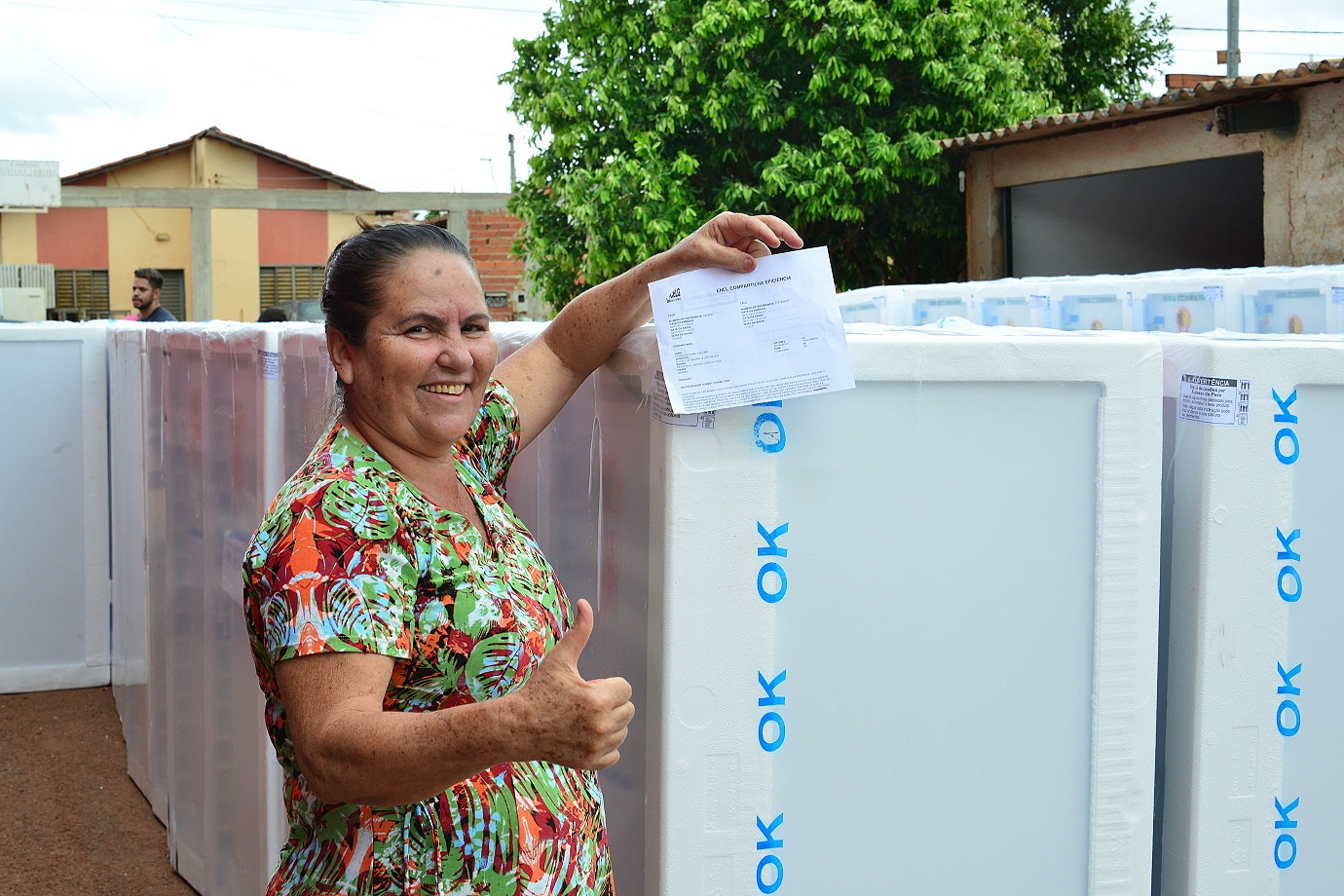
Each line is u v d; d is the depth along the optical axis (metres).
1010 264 11.48
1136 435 1.71
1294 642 1.78
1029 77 14.80
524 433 1.89
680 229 12.20
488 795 1.54
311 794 1.54
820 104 12.32
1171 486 1.82
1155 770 1.85
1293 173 8.40
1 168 23.48
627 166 12.12
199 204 22.78
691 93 12.54
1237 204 10.91
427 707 1.51
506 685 1.54
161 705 4.34
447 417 1.58
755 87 12.06
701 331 1.61
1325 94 8.12
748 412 1.60
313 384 2.68
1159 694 1.87
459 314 1.58
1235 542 1.74
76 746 5.32
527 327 2.41
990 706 1.72
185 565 3.83
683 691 1.60
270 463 2.96
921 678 1.69
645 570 1.70
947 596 1.69
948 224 12.81
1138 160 9.66
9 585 6.02
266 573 1.45
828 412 1.63
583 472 2.01
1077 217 11.32
